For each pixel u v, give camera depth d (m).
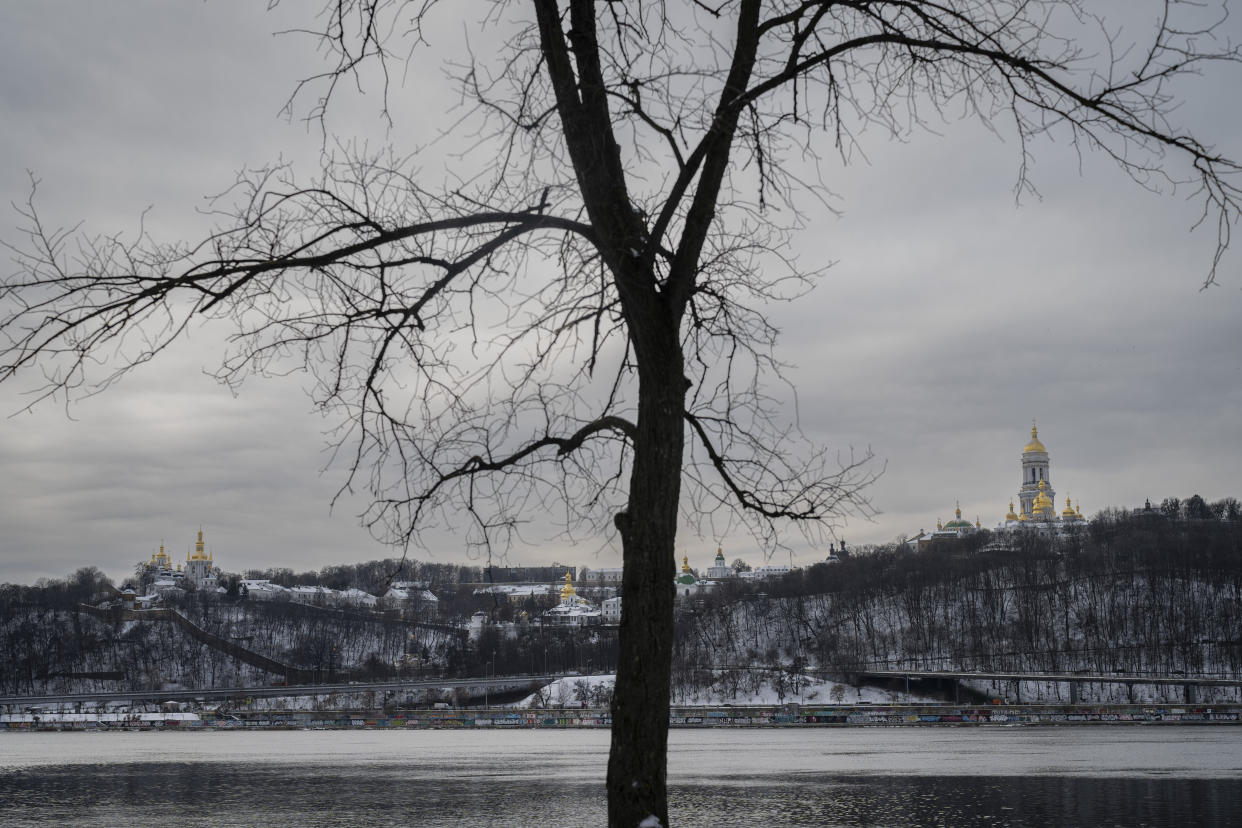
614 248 10.14
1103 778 88.25
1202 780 85.75
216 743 169.12
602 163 10.28
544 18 10.43
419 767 106.31
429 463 11.57
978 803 71.56
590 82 10.52
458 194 10.83
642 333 10.23
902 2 10.93
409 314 11.04
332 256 10.55
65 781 92.38
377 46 10.85
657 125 10.23
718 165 10.62
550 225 10.53
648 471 10.09
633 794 9.62
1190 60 10.36
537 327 11.19
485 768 104.44
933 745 141.00
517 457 11.15
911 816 65.44
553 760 116.19
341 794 79.56
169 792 82.06
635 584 9.95
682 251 10.49
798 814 66.50
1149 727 197.12
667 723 9.88
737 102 10.15
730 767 103.44
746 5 10.95
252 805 72.75
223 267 10.51
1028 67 10.79
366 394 11.53
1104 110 10.83
